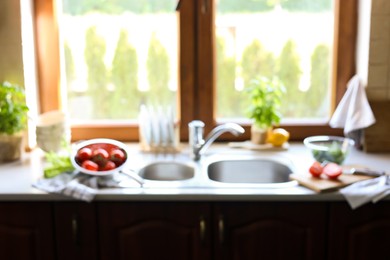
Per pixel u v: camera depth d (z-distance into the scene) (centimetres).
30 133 208
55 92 218
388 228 159
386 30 200
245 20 214
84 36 215
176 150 205
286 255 161
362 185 156
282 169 191
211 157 198
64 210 157
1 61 201
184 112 221
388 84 205
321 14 214
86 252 161
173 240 160
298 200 153
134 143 222
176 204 157
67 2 212
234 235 160
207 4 209
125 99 222
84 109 223
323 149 182
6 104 187
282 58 218
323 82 221
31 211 158
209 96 219
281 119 221
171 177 193
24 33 201
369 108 198
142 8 213
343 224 158
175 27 214
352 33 214
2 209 157
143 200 154
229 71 219
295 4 213
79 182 159
